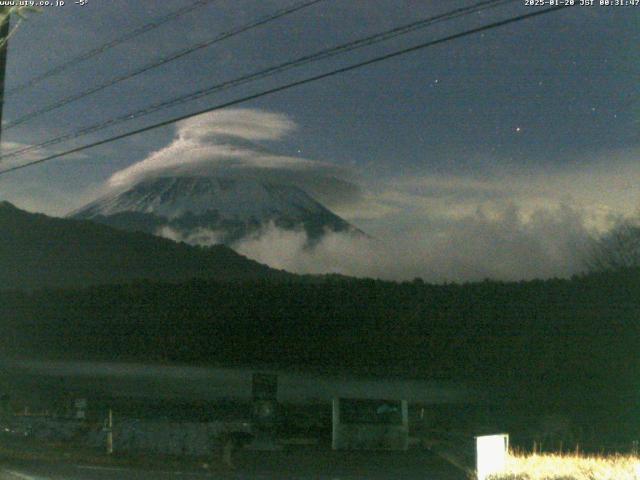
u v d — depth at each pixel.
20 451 21.89
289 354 54.12
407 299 53.16
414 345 49.84
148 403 39.25
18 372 53.59
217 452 24.14
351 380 46.97
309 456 24.19
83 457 21.22
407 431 26.12
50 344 65.06
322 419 30.77
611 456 23.88
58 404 38.84
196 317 60.53
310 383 46.84
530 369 44.44
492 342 47.00
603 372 42.28
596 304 45.28
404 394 41.66
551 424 30.53
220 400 40.81
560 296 46.81
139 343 60.88
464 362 46.50
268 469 21.00
